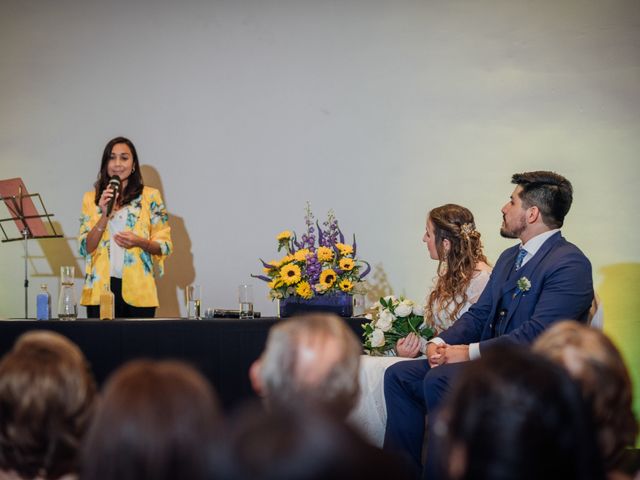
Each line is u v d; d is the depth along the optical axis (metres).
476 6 6.11
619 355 1.74
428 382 3.45
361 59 6.20
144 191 5.42
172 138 6.30
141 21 6.35
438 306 4.20
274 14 6.27
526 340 3.47
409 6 6.16
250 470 0.95
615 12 6.00
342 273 4.48
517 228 3.76
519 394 1.28
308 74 6.23
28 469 1.73
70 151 6.37
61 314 4.40
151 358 4.12
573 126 6.02
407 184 6.14
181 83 6.31
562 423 1.26
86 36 6.38
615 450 1.69
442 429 1.36
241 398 4.16
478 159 6.09
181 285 6.25
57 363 1.72
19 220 5.42
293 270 4.41
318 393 1.67
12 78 6.43
